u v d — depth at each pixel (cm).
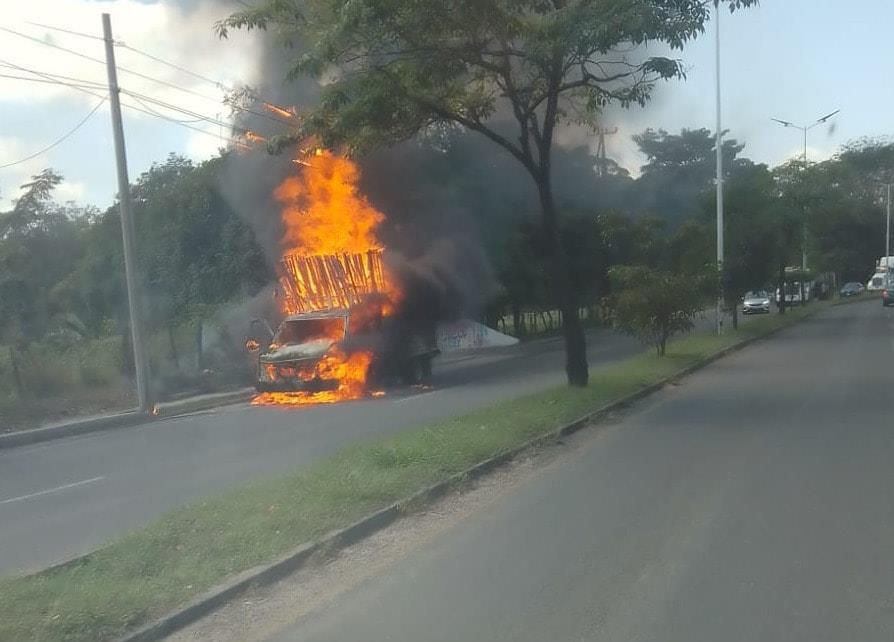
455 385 2172
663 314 2302
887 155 7800
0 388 2011
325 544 705
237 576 628
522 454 1122
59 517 914
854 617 536
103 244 2559
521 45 1561
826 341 2964
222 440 1435
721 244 3164
